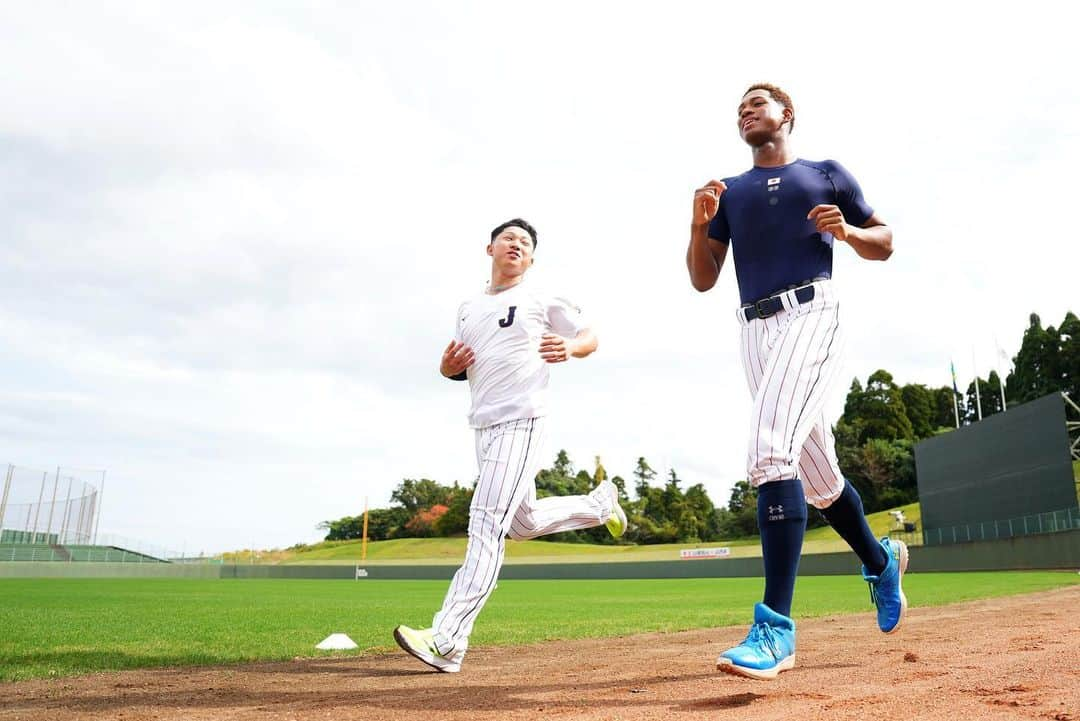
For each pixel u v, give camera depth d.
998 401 84.12
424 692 2.98
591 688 2.96
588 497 4.74
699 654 4.27
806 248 3.23
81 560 44.38
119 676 3.64
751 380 3.34
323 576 52.75
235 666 4.04
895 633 4.97
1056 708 2.21
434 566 52.78
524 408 4.02
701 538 78.69
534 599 14.63
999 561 32.94
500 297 4.21
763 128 3.44
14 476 40.16
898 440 74.50
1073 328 64.56
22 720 2.49
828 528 57.50
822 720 2.11
